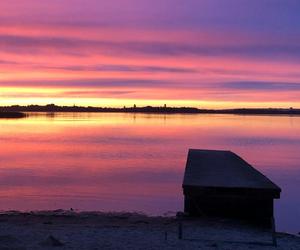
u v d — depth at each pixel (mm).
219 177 14148
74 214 15328
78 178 27938
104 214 15547
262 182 13219
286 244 10477
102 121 197250
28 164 36312
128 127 125938
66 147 55438
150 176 29594
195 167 16484
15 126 127812
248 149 55531
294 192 24438
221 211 13375
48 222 12969
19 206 18438
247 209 13164
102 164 36969
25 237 10203
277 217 17938
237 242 10336
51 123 161500
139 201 20297
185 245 9812
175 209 18484
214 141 70000
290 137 84500
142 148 54500
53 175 29219
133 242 10008
